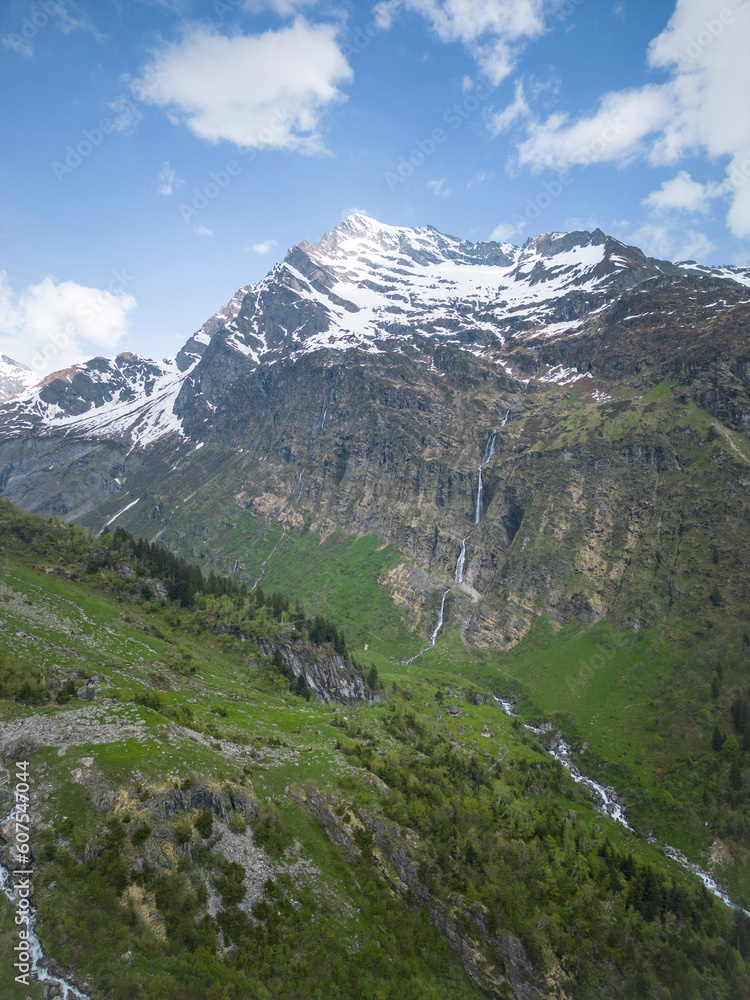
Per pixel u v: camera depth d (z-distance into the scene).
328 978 69.50
